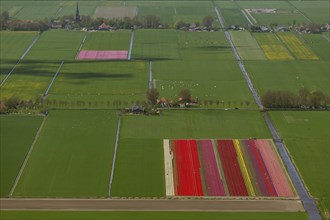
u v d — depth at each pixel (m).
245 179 168.62
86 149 183.62
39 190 158.88
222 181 167.12
